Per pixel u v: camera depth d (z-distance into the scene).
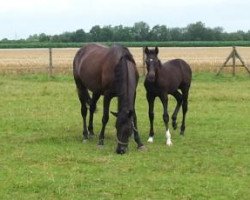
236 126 15.35
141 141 12.94
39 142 13.00
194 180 9.59
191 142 13.15
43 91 22.33
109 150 12.12
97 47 13.93
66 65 37.03
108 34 78.38
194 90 23.42
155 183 9.42
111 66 12.07
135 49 62.47
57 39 86.56
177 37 82.75
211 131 14.64
